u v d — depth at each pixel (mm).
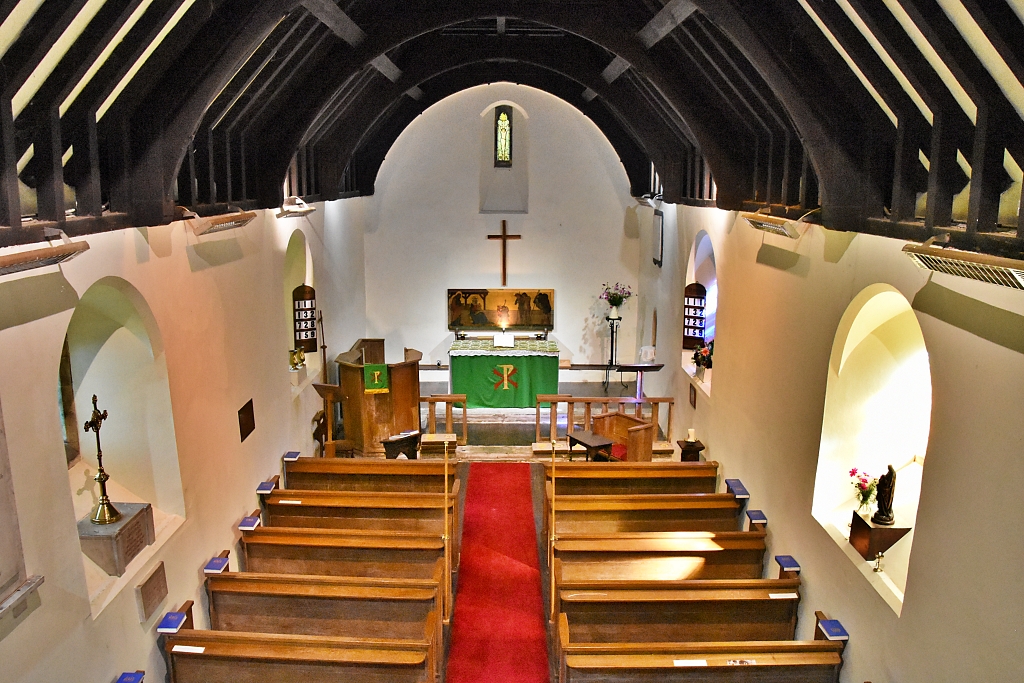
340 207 14938
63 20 4238
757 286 8969
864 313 6570
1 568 4441
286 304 12891
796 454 7633
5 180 4484
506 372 15969
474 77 16062
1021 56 3967
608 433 13031
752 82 7543
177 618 6543
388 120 16422
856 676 6223
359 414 12859
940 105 5035
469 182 17156
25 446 4773
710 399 11102
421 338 17859
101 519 6098
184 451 7133
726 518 9141
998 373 4473
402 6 9297
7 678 4543
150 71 5867
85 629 5398
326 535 8273
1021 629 4195
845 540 6656
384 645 6219
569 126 16859
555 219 17328
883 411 6988
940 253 4559
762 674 6312
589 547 7965
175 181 6793
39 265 4602
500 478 12461
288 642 6285
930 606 5156
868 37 5383
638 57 9367
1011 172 4852
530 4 9273
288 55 8070
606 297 17656
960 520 4852
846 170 6363
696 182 12273
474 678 7496
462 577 9383
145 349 6703
